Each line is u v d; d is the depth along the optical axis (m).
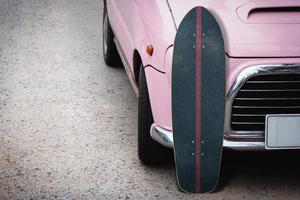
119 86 5.76
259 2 4.24
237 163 4.59
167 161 4.61
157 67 4.16
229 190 4.30
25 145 4.80
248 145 4.05
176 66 4.07
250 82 3.98
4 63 6.20
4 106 5.36
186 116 4.09
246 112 4.02
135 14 4.68
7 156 4.66
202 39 4.05
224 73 4.00
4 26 7.29
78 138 4.90
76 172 4.49
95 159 4.64
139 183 4.38
